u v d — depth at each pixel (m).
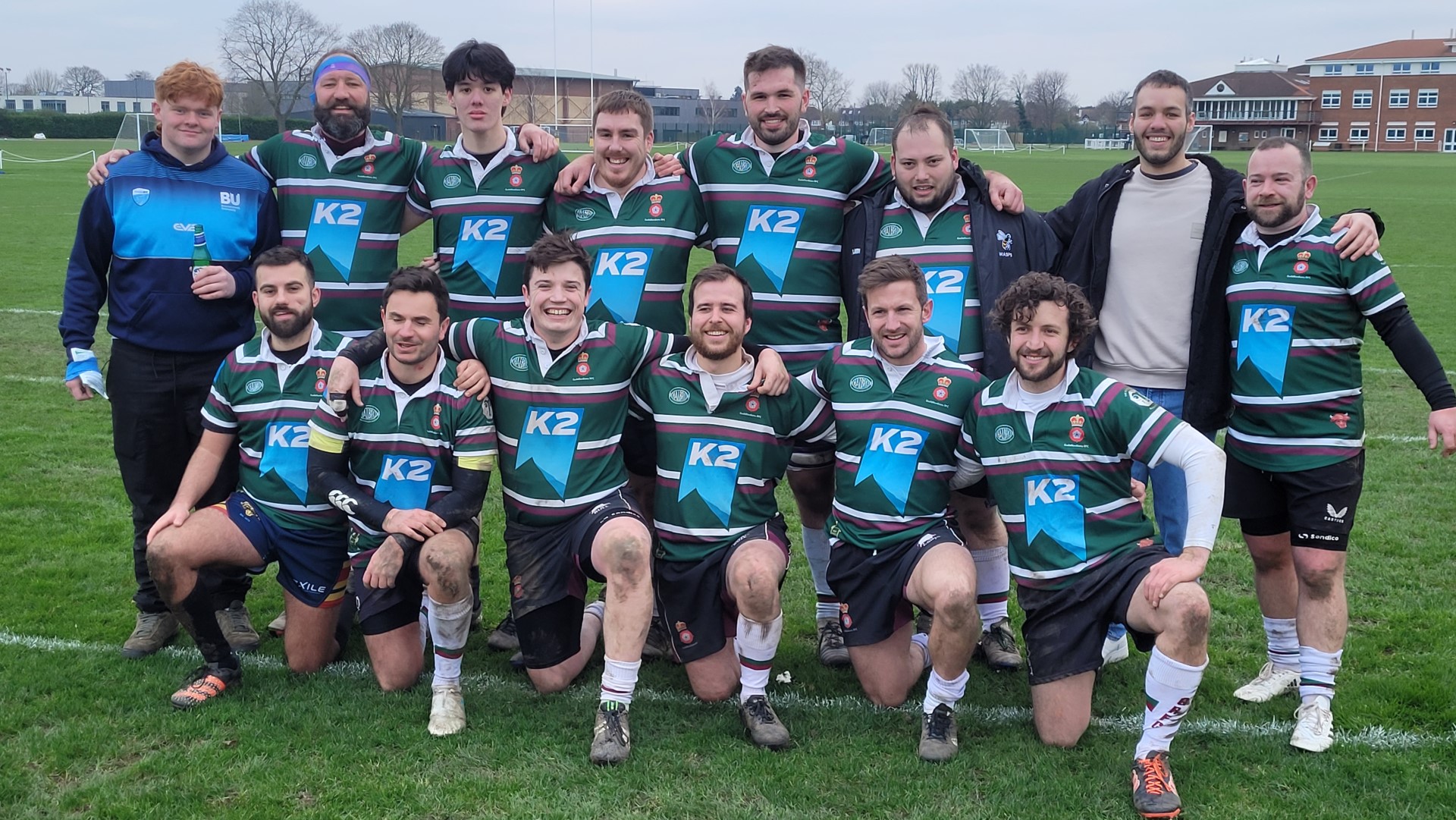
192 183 4.86
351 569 4.48
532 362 4.33
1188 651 3.61
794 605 5.54
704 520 4.29
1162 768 3.65
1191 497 3.83
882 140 74.81
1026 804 3.63
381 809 3.55
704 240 5.23
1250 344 4.29
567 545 4.29
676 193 5.04
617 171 4.95
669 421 4.35
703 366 4.34
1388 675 4.56
